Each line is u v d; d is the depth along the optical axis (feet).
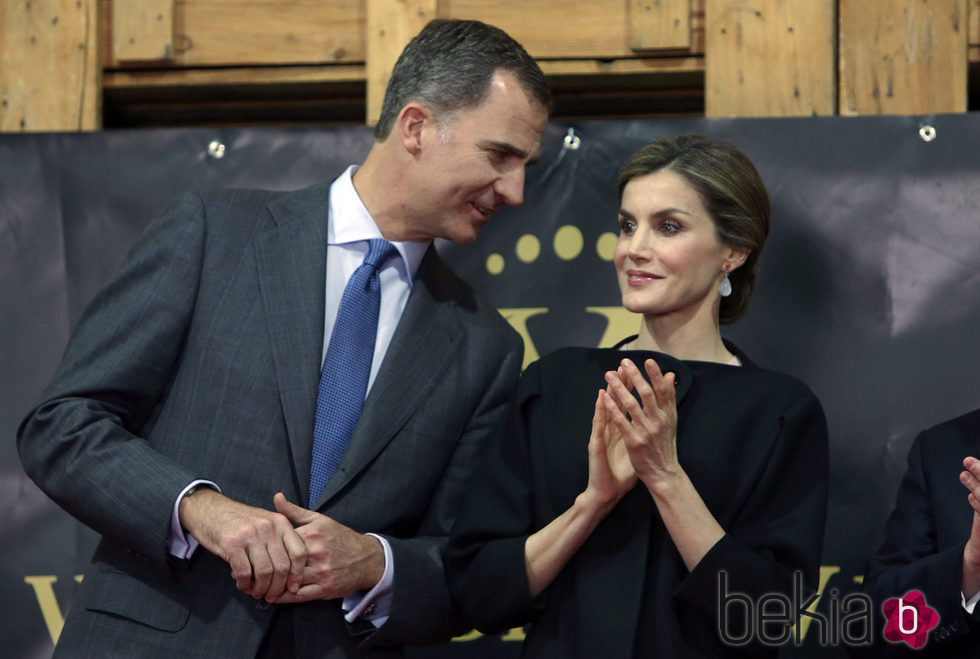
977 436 10.16
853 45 13.01
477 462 9.65
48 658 12.12
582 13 13.50
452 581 9.06
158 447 8.83
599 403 8.29
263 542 8.02
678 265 9.05
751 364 9.51
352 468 8.82
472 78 9.34
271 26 13.84
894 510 10.37
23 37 13.83
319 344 9.03
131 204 12.90
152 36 13.89
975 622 9.09
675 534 8.15
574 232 12.67
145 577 8.60
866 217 12.26
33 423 8.64
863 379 12.04
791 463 8.64
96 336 8.82
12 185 12.94
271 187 12.94
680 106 14.69
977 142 12.26
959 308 12.04
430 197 9.43
